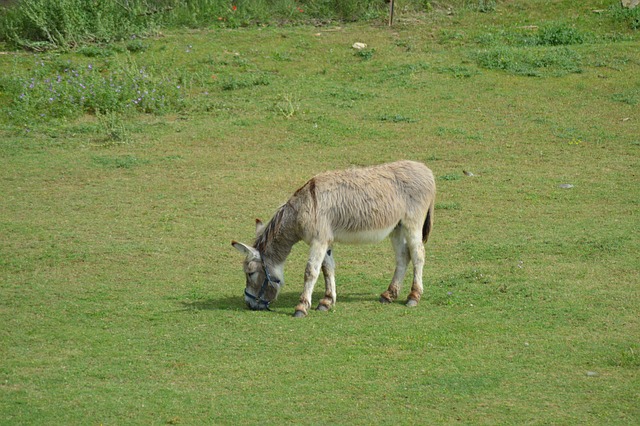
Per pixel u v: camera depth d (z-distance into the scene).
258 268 18.11
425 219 19.16
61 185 29.09
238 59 43.22
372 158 31.61
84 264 21.89
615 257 21.28
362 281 20.69
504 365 14.96
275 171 30.45
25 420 13.05
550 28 45.94
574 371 14.62
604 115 35.84
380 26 48.00
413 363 15.16
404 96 38.56
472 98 38.19
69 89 37.97
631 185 28.12
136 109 37.88
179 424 12.91
